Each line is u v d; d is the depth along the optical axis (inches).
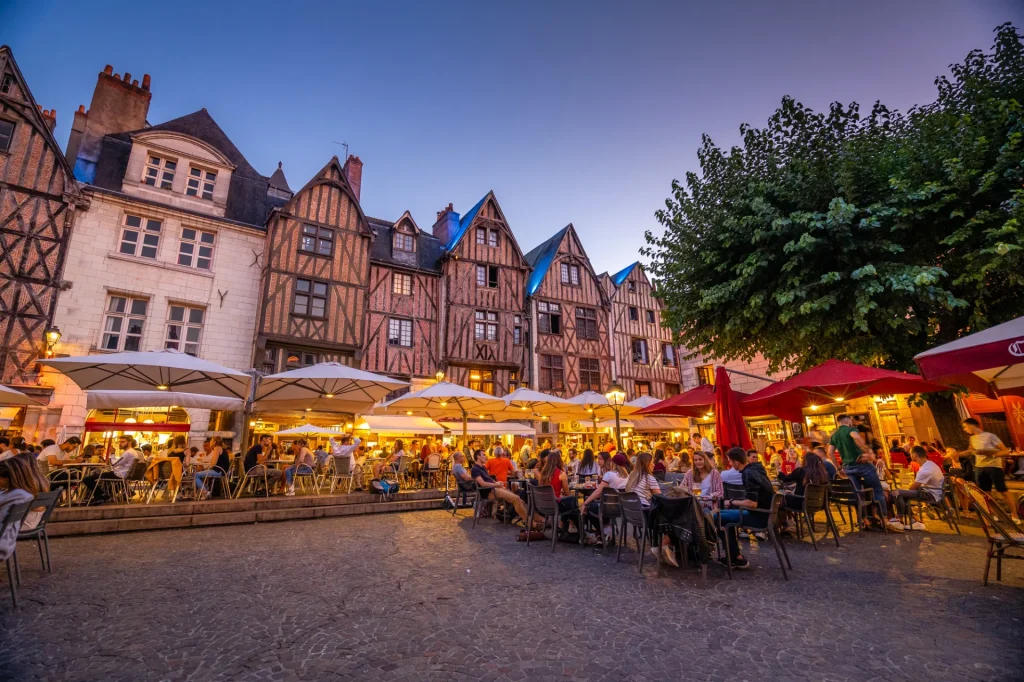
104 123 632.4
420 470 512.4
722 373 297.4
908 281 281.0
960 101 337.1
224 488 361.4
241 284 634.8
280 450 598.5
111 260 555.2
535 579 189.0
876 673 109.3
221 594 169.3
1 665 114.4
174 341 583.2
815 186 337.1
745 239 362.0
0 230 492.7
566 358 866.1
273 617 147.8
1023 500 288.7
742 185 381.1
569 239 946.7
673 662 116.8
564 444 832.3
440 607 156.9
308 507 352.8
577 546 253.6
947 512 276.7
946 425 342.0
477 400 466.3
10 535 157.9
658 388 952.9
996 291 320.5
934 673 108.1
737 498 213.8
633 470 227.9
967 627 132.0
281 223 654.5
